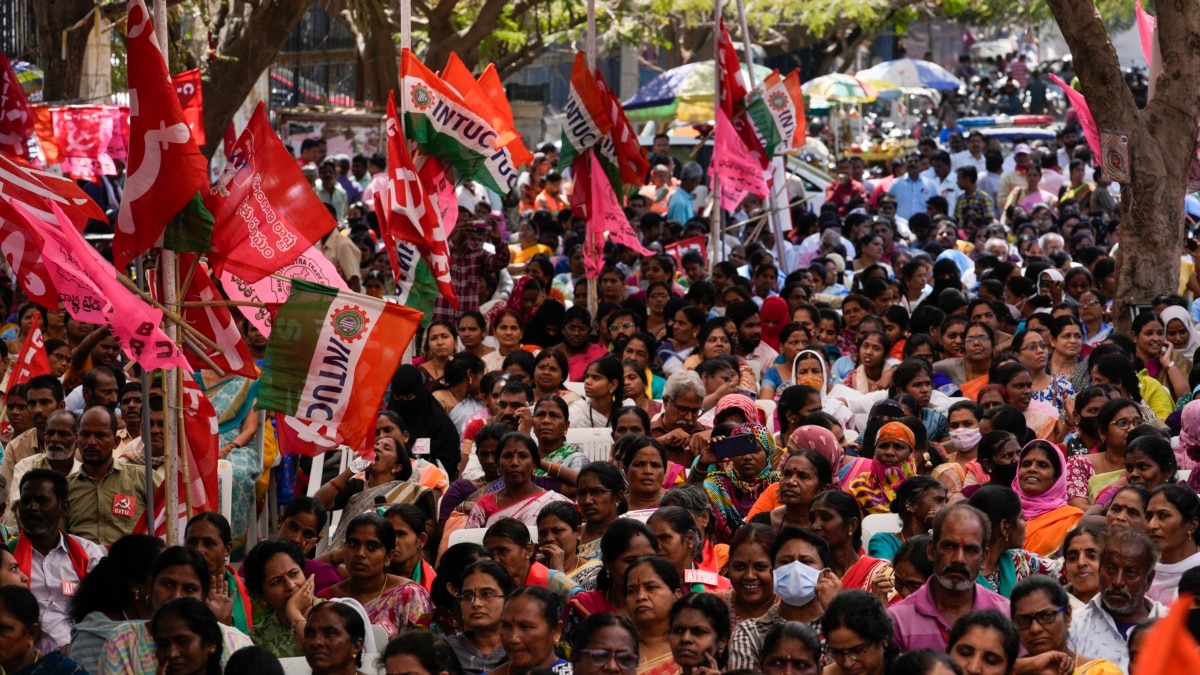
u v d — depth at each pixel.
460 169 18.50
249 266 12.95
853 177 43.22
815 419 15.41
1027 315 24.19
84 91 29.34
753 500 14.67
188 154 12.19
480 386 18.97
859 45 62.75
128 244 12.32
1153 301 20.78
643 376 18.72
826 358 21.08
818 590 10.80
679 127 53.41
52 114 26.45
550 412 15.66
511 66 46.12
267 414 18.20
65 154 26.56
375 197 17.27
